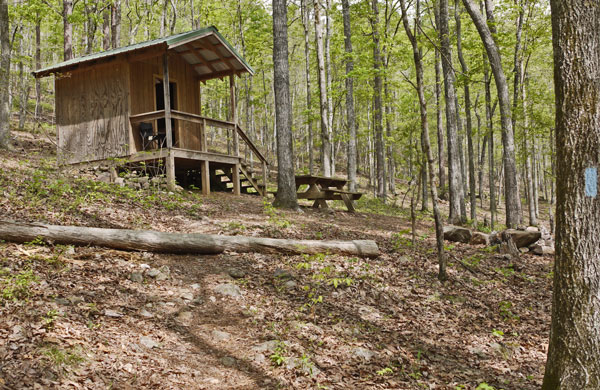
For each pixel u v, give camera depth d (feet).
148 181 39.70
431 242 36.60
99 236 22.08
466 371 16.44
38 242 20.63
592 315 11.19
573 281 11.43
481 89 81.51
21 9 65.31
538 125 61.26
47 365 11.85
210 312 18.42
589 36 11.24
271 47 78.43
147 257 22.62
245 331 17.26
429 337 18.93
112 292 17.75
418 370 16.10
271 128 133.18
